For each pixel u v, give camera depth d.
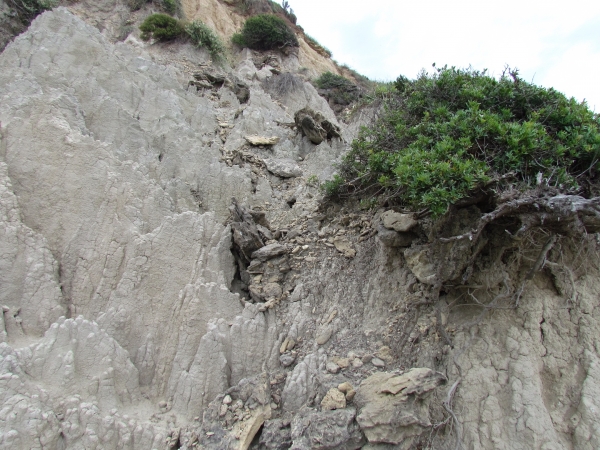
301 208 8.19
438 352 5.46
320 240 7.20
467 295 5.73
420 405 4.70
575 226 4.36
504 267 5.58
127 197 6.64
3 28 12.53
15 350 4.80
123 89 9.19
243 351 5.72
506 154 4.99
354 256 6.77
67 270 6.05
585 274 5.72
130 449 4.80
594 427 4.71
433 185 4.68
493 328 5.47
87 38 9.25
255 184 9.02
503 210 4.50
